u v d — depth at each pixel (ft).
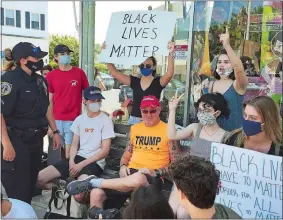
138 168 10.95
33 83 10.43
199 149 9.81
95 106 12.04
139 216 5.72
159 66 16.03
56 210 11.07
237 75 11.53
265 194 8.09
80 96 14.85
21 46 10.19
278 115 8.77
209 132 9.85
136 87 12.95
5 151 10.12
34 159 10.81
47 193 13.83
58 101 14.46
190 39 14.80
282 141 9.12
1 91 9.94
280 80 13.08
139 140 11.10
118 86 18.35
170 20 11.41
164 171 10.50
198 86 14.67
